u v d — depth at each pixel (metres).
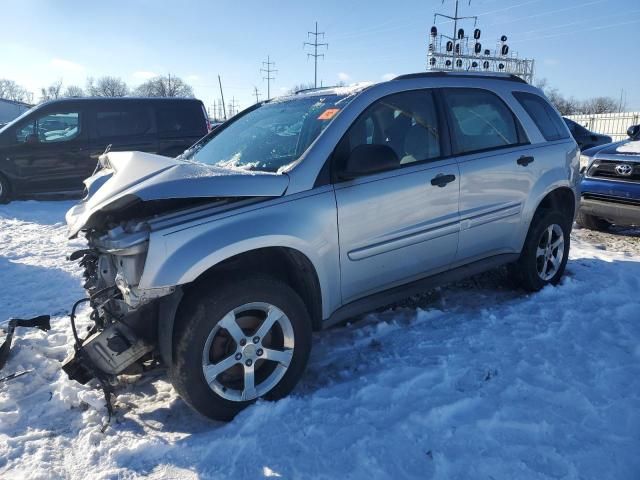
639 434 2.66
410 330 3.97
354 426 2.76
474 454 2.52
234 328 2.85
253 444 2.65
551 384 3.11
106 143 10.75
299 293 3.32
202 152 4.10
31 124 10.49
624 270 5.27
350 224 3.29
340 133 3.34
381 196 3.41
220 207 2.89
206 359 2.79
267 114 4.13
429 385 3.13
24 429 2.89
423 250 3.72
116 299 2.88
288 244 3.01
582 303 4.38
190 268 2.68
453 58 41.75
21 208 10.19
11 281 5.51
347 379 3.32
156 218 2.75
